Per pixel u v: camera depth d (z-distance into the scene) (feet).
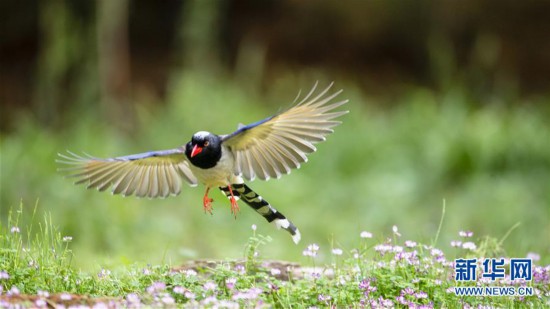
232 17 71.20
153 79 68.59
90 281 23.47
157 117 59.57
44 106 61.82
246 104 58.49
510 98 65.16
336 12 71.15
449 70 64.95
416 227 46.73
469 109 61.41
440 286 24.18
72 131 56.59
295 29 71.41
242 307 21.98
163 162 24.80
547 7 70.23
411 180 52.47
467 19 70.13
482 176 53.42
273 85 68.49
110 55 62.18
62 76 62.80
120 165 24.77
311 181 52.80
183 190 49.32
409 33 70.85
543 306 23.31
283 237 45.60
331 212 49.42
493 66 68.49
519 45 70.18
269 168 23.79
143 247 42.37
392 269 24.71
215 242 44.39
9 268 23.11
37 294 21.67
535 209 48.80
